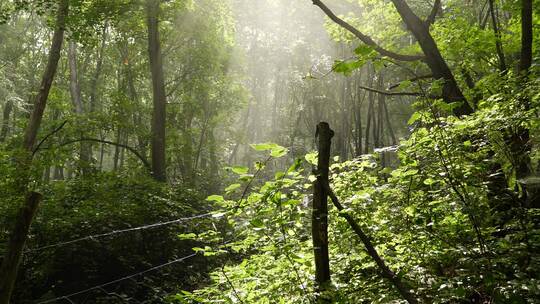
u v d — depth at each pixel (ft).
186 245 34.42
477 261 10.21
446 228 11.48
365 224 13.00
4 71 72.18
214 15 62.85
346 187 13.66
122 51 75.77
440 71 18.15
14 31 90.33
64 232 27.71
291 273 11.73
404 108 76.84
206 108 81.05
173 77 87.97
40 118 42.14
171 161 75.31
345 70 9.24
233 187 9.96
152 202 35.17
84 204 31.76
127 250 31.14
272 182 10.08
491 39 21.49
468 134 11.76
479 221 11.19
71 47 69.10
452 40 22.45
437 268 12.00
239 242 11.66
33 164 30.71
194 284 30.76
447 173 10.77
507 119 11.50
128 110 55.57
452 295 10.02
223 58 74.90
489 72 23.50
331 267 12.73
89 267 28.43
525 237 10.95
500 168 12.94
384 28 30.99
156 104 55.67
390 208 13.05
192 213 39.04
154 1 51.70
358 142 73.82
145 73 74.43
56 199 31.99
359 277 12.18
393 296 10.98
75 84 68.44
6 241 22.61
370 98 66.64
